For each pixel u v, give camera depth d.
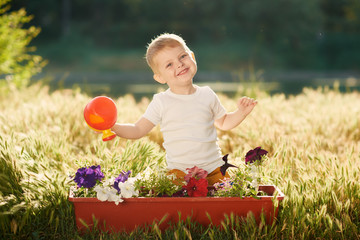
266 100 6.58
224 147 4.63
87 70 34.75
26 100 6.86
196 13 42.78
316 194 3.12
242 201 2.79
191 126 3.08
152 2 43.00
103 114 2.76
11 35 8.23
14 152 3.31
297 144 4.46
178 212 2.77
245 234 2.81
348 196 3.11
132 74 33.22
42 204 2.93
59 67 35.34
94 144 3.83
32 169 3.23
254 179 2.93
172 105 3.11
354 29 46.88
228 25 41.03
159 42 3.07
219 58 37.44
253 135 4.58
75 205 2.76
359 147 3.96
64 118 5.02
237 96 7.65
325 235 2.83
